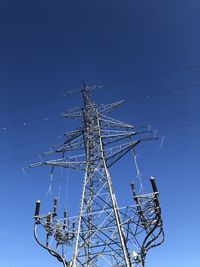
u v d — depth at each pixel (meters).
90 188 29.06
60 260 27.12
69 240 28.34
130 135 30.70
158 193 27.14
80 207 27.42
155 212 26.66
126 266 23.50
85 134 32.94
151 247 26.55
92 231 27.08
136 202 27.44
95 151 31.09
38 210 28.22
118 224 25.47
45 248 26.98
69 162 30.61
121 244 24.38
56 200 29.59
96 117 33.31
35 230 27.28
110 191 27.42
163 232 26.55
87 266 25.80
